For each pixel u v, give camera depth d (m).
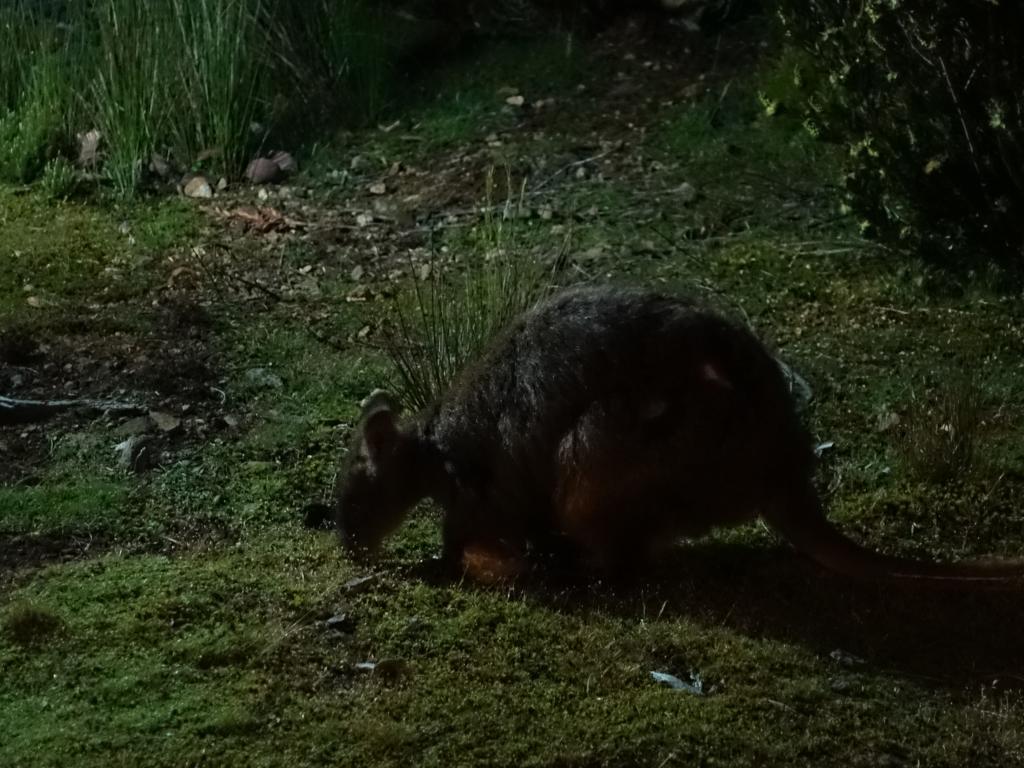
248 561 5.01
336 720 4.10
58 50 9.55
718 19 10.26
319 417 6.12
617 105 9.51
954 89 6.68
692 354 4.66
